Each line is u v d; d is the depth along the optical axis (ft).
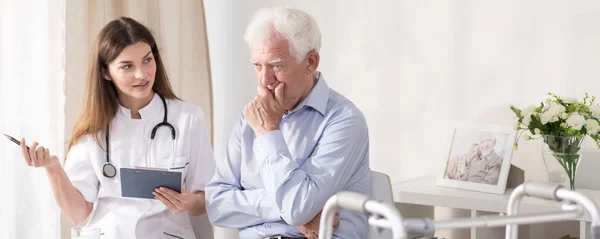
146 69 7.49
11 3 8.76
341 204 3.95
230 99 11.49
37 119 9.01
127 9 10.14
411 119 9.85
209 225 8.06
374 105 10.13
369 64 10.12
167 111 7.88
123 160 7.62
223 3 11.43
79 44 9.32
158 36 10.61
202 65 11.22
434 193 8.11
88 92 7.63
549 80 8.85
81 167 7.63
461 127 8.76
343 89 10.36
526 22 8.96
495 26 9.17
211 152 8.04
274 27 6.44
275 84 6.56
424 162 9.79
